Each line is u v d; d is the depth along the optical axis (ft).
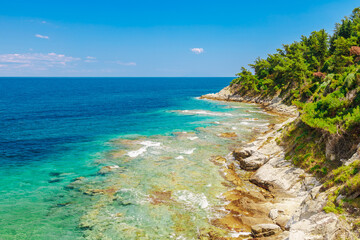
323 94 128.16
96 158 112.27
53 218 64.69
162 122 200.85
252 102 340.39
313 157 83.71
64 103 343.87
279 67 314.55
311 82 269.44
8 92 538.06
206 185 85.10
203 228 60.29
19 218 64.54
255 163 99.25
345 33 303.27
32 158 112.78
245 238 55.21
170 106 313.12
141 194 78.07
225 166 103.35
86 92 576.61
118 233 58.54
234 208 69.15
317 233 42.75
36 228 60.34
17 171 97.25
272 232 54.54
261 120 205.36
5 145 133.49
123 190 80.69
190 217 65.26
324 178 73.61
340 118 85.10
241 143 136.05
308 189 74.79
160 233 58.54
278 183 82.74
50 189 81.56
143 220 63.87
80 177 91.30
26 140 144.25
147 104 337.31
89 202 73.10
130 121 207.10
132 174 93.91
